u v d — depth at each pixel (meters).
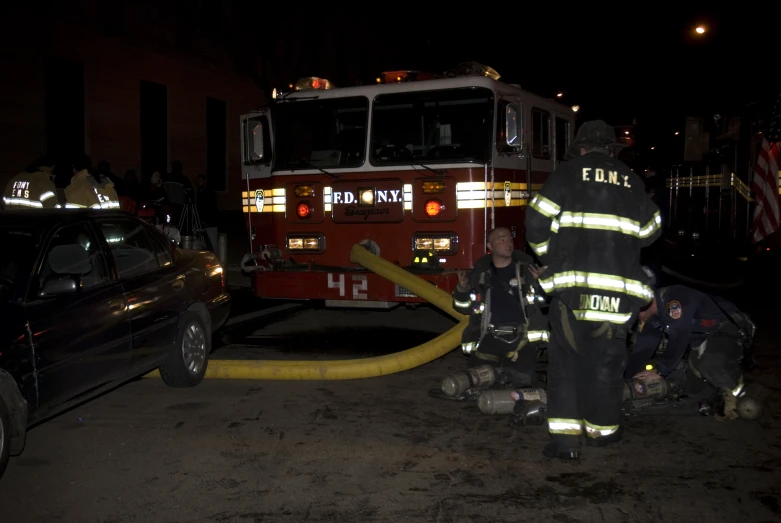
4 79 12.16
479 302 5.53
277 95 8.55
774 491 4.02
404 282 7.47
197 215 13.79
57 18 13.18
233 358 7.11
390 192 8.07
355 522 3.71
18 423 4.28
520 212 8.68
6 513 3.88
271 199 8.72
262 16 19.59
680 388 5.36
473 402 5.58
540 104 9.30
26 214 5.22
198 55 17.22
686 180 17.25
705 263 14.67
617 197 4.40
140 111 15.46
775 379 6.23
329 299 8.07
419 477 4.25
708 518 3.72
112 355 5.10
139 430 5.11
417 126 8.06
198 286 6.32
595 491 4.04
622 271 4.36
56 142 13.34
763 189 12.48
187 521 3.76
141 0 15.35
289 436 4.95
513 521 3.70
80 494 4.10
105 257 5.30
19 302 4.44
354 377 6.23
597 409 4.52
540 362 6.86
